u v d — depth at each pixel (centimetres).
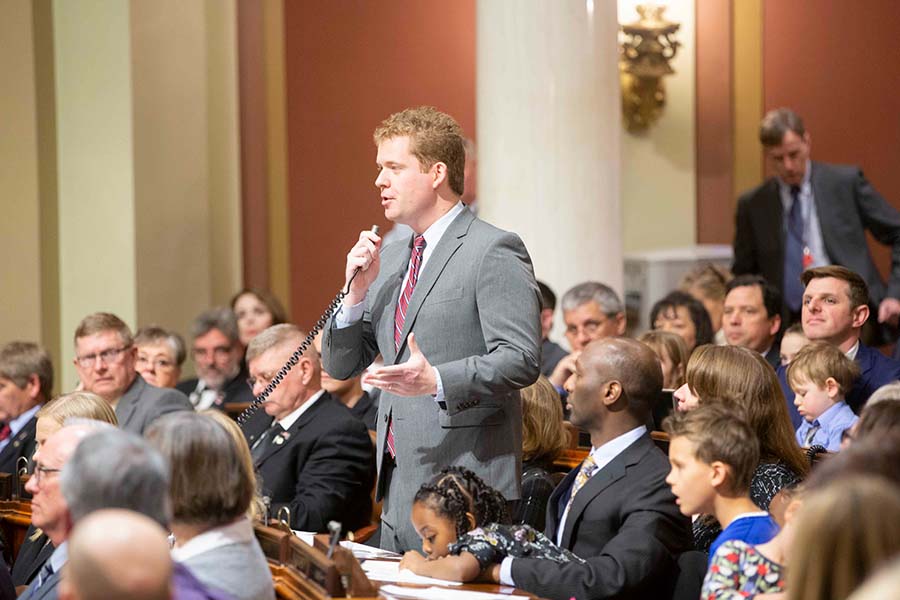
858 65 1616
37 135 1368
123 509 396
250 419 943
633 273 1559
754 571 518
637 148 1648
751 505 561
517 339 614
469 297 627
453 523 608
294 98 1588
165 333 1173
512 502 636
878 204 1266
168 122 1418
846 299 894
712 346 695
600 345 685
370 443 920
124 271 1377
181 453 480
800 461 673
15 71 1352
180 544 489
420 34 1600
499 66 1172
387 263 670
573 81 1166
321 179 1599
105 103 1377
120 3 1369
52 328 1385
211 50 1502
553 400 788
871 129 1616
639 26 1622
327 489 880
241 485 489
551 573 594
